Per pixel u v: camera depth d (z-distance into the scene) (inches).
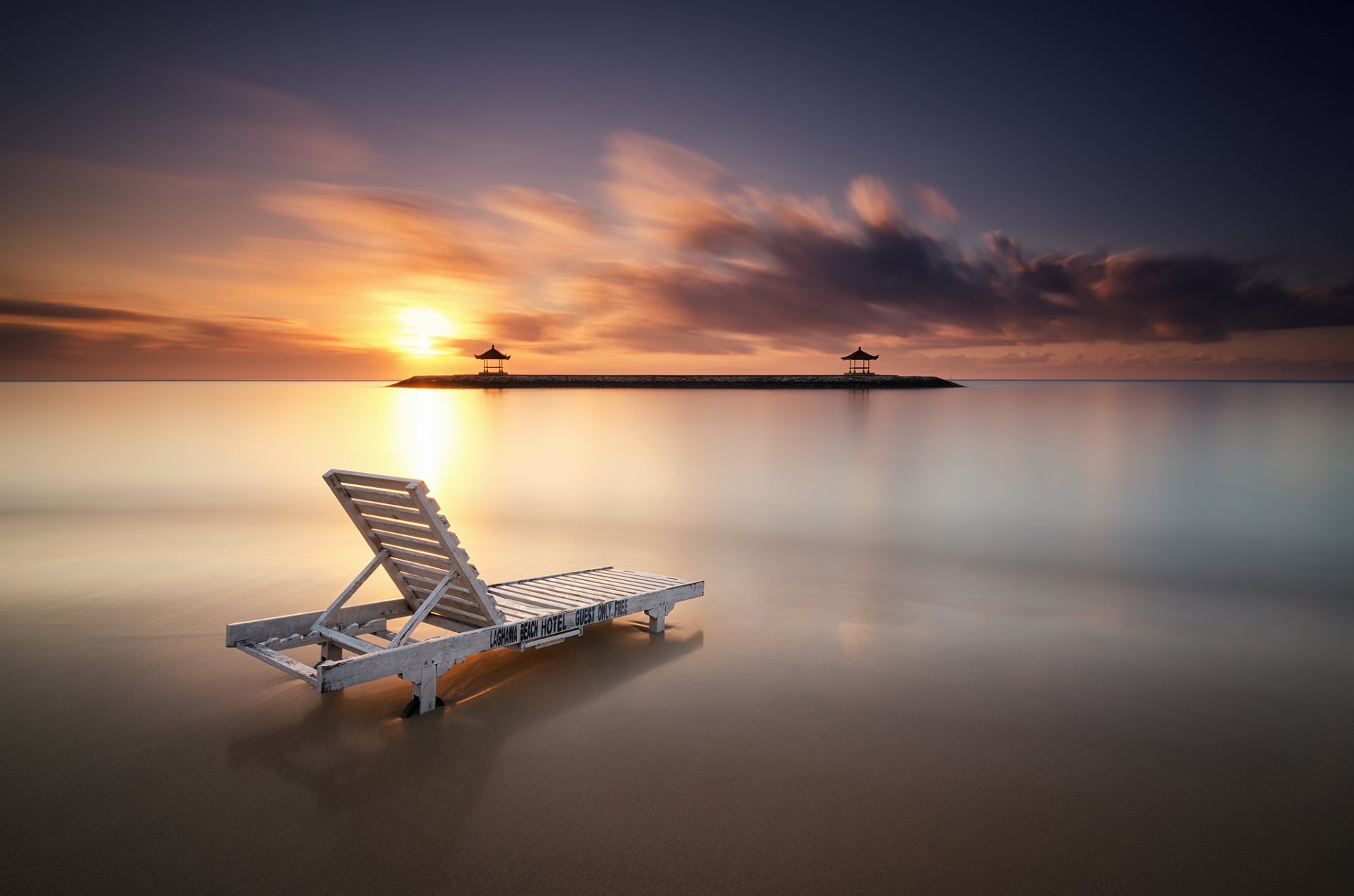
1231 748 156.4
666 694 180.9
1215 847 121.7
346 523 402.9
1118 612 256.4
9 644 207.3
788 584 292.7
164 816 124.6
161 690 176.9
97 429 1005.2
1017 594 279.3
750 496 522.9
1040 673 197.9
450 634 223.6
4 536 363.9
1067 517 451.2
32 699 170.7
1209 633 233.5
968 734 161.2
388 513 192.7
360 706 170.6
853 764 146.9
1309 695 184.7
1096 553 352.5
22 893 104.7
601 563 327.9
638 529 408.2
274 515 427.8
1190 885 111.9
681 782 138.9
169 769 140.2
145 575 287.0
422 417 1406.3
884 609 258.2
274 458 711.7
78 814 124.8
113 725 158.2
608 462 724.0
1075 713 172.6
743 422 1306.6
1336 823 129.2
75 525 392.5
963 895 108.9
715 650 214.5
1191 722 168.9
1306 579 305.3
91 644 207.6
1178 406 1913.1
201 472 610.5
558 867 113.2
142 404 1753.2
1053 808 132.5
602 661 204.2
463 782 137.7
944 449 845.8
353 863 113.1
